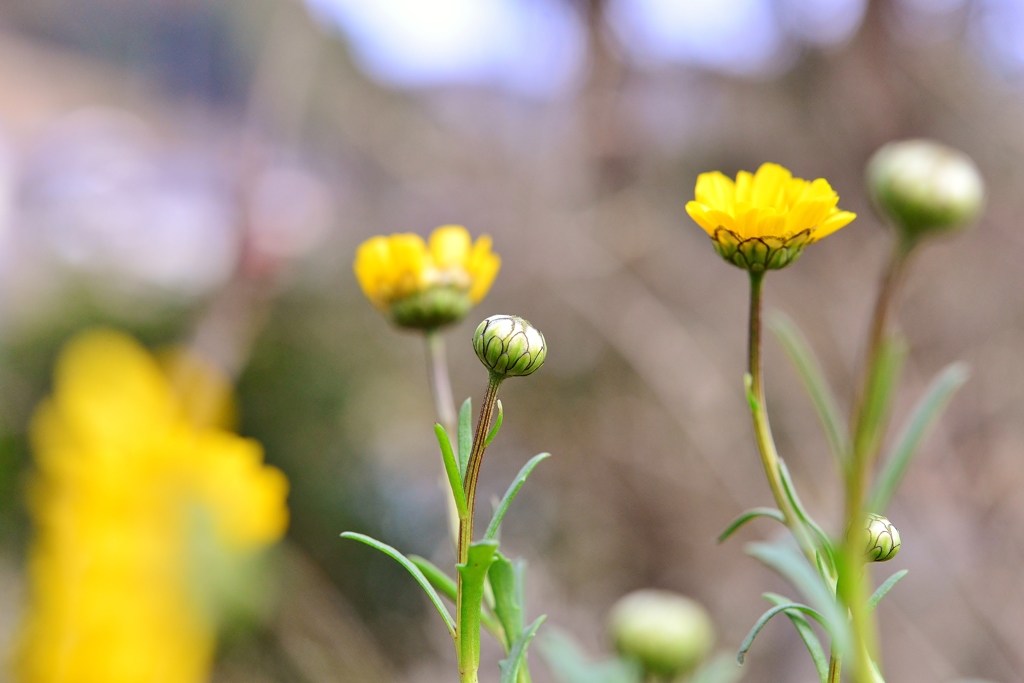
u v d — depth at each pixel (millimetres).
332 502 1353
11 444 1301
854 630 373
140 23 2793
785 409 1343
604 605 1375
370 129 1891
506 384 1544
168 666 572
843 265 1436
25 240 1836
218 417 898
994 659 1038
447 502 431
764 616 387
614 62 1712
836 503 1259
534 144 1788
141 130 2443
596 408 1477
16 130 2881
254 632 874
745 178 434
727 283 1490
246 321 968
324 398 1413
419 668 1292
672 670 533
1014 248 1338
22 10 3553
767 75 1654
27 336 1421
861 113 1534
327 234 1658
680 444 1390
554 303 1525
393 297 486
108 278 1538
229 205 1204
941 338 1312
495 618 416
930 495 1175
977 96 1497
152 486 581
